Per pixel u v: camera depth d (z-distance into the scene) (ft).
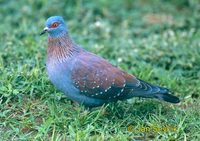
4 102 45.32
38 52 54.24
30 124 42.57
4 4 73.26
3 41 59.77
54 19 43.45
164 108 46.32
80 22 69.92
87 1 74.02
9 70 49.11
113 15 71.92
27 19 69.92
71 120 43.04
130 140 41.45
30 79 47.34
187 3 75.05
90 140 40.22
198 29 67.36
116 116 44.45
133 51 59.16
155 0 75.46
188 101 48.93
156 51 58.90
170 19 71.31
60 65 43.29
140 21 70.59
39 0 72.95
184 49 59.62
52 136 39.99
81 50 44.34
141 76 52.01
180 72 54.65
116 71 43.55
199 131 42.50
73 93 43.65
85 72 42.93
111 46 61.31
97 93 43.19
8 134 41.19
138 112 45.14
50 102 45.52
